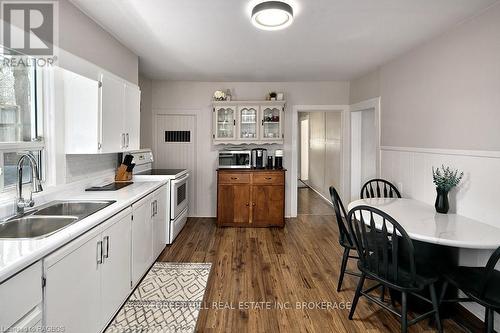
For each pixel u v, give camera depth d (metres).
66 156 2.39
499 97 2.11
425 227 2.10
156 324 2.12
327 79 4.79
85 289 1.67
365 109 4.53
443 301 1.98
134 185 3.09
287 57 3.57
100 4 2.25
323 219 5.03
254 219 4.52
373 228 1.97
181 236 4.07
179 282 2.74
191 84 4.98
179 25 2.62
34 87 2.08
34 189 1.83
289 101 5.00
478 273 1.91
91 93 2.33
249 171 4.48
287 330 2.06
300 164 9.33
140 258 2.62
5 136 1.88
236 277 2.86
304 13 2.37
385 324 2.14
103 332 1.94
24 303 1.20
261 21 2.34
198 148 5.05
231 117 4.77
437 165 2.78
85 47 2.43
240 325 2.12
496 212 2.14
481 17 2.27
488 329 1.74
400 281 1.89
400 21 2.50
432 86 2.86
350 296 2.53
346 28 2.66
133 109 3.06
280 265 3.15
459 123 2.50
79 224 1.63
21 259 1.16
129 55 3.29
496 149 2.13
